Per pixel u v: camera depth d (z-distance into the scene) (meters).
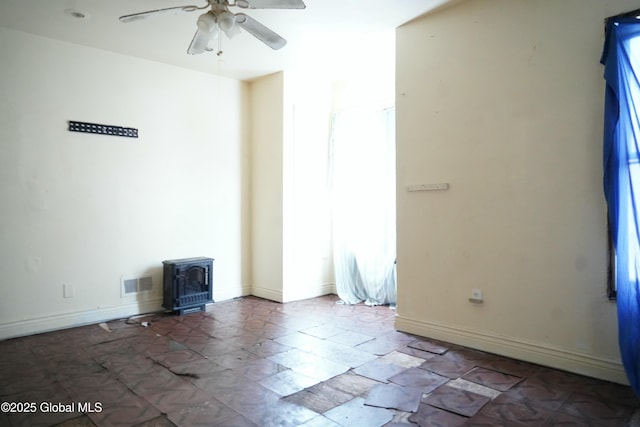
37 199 3.75
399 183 3.77
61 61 3.89
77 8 3.26
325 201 5.41
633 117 2.46
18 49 3.66
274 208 5.02
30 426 2.13
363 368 2.90
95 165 4.09
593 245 2.70
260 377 2.75
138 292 4.37
